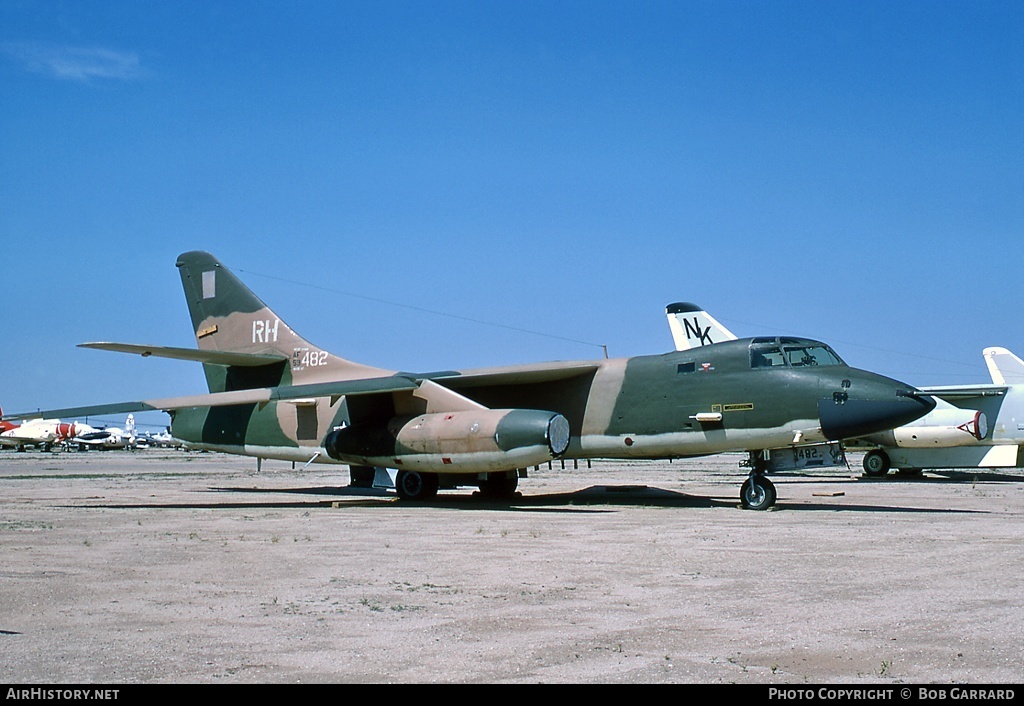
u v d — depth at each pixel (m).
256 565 10.45
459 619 7.62
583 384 20.11
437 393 19.70
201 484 27.58
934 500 20.50
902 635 7.07
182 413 24.75
